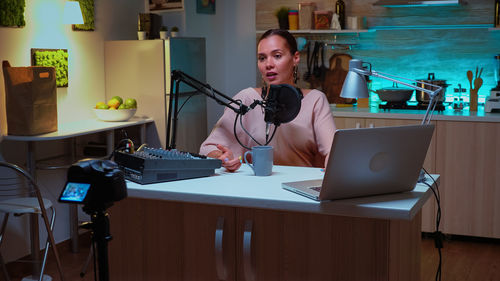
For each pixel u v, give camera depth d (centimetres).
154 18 498
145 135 472
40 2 406
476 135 426
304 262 204
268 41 274
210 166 233
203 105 512
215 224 216
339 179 183
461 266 385
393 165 189
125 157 230
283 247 206
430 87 462
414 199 192
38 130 365
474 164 429
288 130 274
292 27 523
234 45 578
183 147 484
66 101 436
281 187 211
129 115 441
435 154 439
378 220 190
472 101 458
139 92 472
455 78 496
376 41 516
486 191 428
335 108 496
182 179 227
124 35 503
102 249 145
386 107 473
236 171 246
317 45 532
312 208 188
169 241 224
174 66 464
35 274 361
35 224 359
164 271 227
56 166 376
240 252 213
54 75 379
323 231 200
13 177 382
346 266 197
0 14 369
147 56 464
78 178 143
